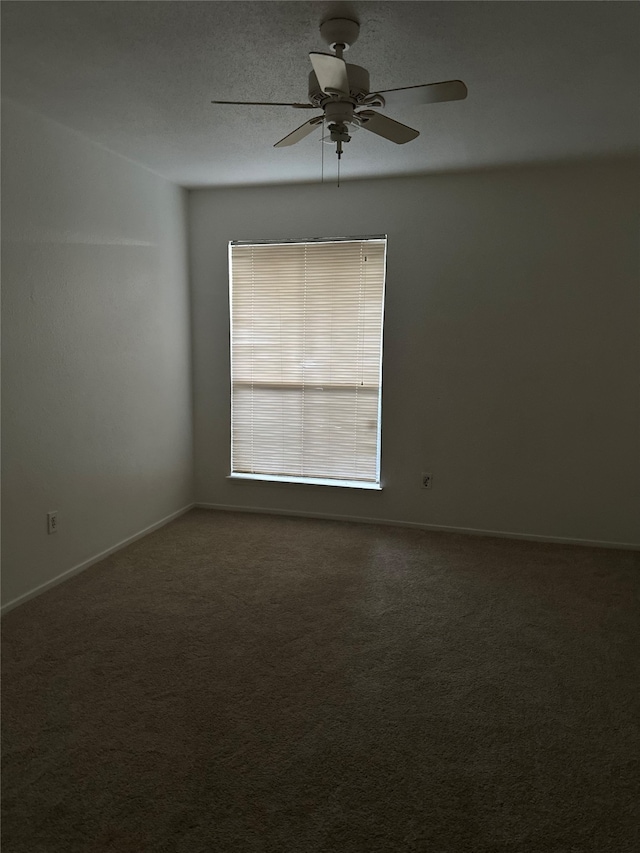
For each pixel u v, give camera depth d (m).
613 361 3.74
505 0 1.89
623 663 2.48
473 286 3.91
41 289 2.97
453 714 2.13
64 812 1.66
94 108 2.80
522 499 4.00
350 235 4.09
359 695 2.24
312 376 4.33
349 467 4.35
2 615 2.82
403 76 2.45
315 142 3.22
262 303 4.36
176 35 2.12
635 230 3.61
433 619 2.85
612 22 2.01
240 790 1.75
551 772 1.85
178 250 4.27
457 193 3.87
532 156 3.46
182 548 3.77
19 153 2.78
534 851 1.55
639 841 1.59
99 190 3.36
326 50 2.23
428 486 4.16
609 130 3.03
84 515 3.39
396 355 4.11
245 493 4.56
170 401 4.27
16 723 2.04
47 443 3.07
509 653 2.55
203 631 2.70
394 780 1.80
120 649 2.54
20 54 2.27
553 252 3.75
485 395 3.98
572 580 3.33
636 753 1.94
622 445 3.79
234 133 3.11
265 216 4.24
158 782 1.78
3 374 2.77
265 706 2.16
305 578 3.32
